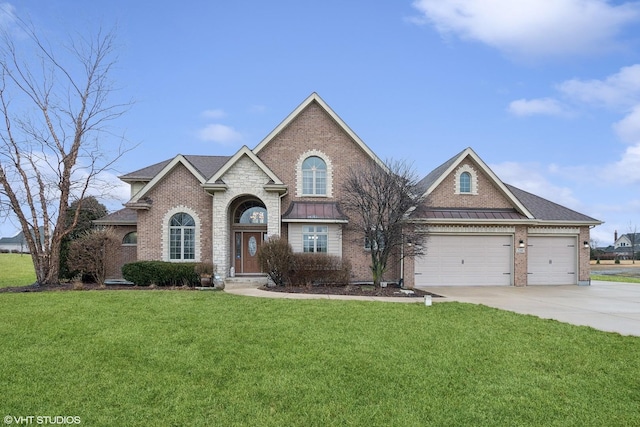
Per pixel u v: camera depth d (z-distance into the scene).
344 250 20.78
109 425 5.27
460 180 21.38
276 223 19.44
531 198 23.91
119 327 9.55
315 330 9.52
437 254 20.61
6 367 7.06
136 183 23.67
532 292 18.00
